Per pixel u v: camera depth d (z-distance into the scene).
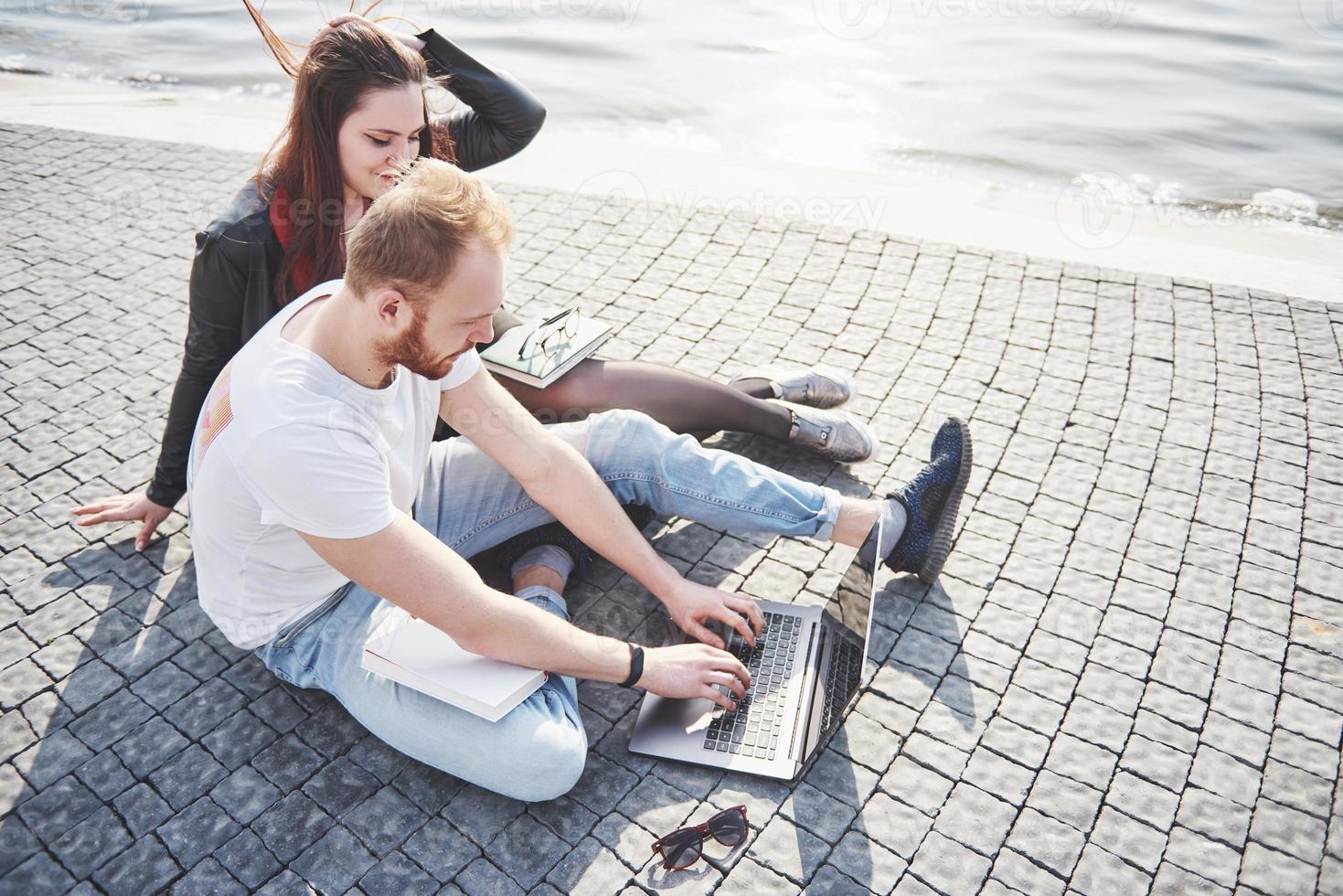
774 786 2.28
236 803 2.25
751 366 3.62
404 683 2.09
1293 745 2.37
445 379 2.22
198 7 8.07
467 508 2.49
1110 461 3.21
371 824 2.20
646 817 2.22
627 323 3.87
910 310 3.95
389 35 2.28
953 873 2.11
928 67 7.01
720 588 2.78
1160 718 2.43
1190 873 2.11
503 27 7.61
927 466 2.71
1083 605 2.72
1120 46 7.34
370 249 1.71
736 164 5.37
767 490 2.56
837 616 2.47
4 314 3.93
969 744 2.37
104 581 2.80
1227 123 6.09
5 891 2.07
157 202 4.74
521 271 4.23
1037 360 3.67
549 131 5.88
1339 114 6.19
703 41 7.46
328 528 1.85
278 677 2.42
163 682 2.53
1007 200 5.06
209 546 2.11
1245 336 3.82
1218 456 3.23
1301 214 5.04
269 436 1.80
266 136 5.51
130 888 2.08
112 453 3.24
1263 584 2.79
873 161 5.67
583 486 2.40
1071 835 2.18
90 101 6.23
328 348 1.87
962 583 2.80
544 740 2.09
